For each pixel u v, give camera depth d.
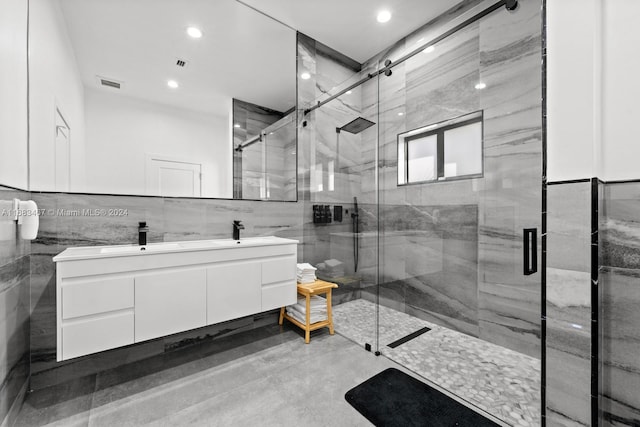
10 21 1.29
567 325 1.21
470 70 2.29
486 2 2.19
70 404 1.49
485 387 1.67
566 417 1.21
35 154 1.55
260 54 2.47
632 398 1.23
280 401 1.53
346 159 3.06
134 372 1.80
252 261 1.99
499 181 2.12
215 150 2.26
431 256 2.54
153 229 1.98
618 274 1.25
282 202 2.63
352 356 2.03
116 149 1.84
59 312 1.33
